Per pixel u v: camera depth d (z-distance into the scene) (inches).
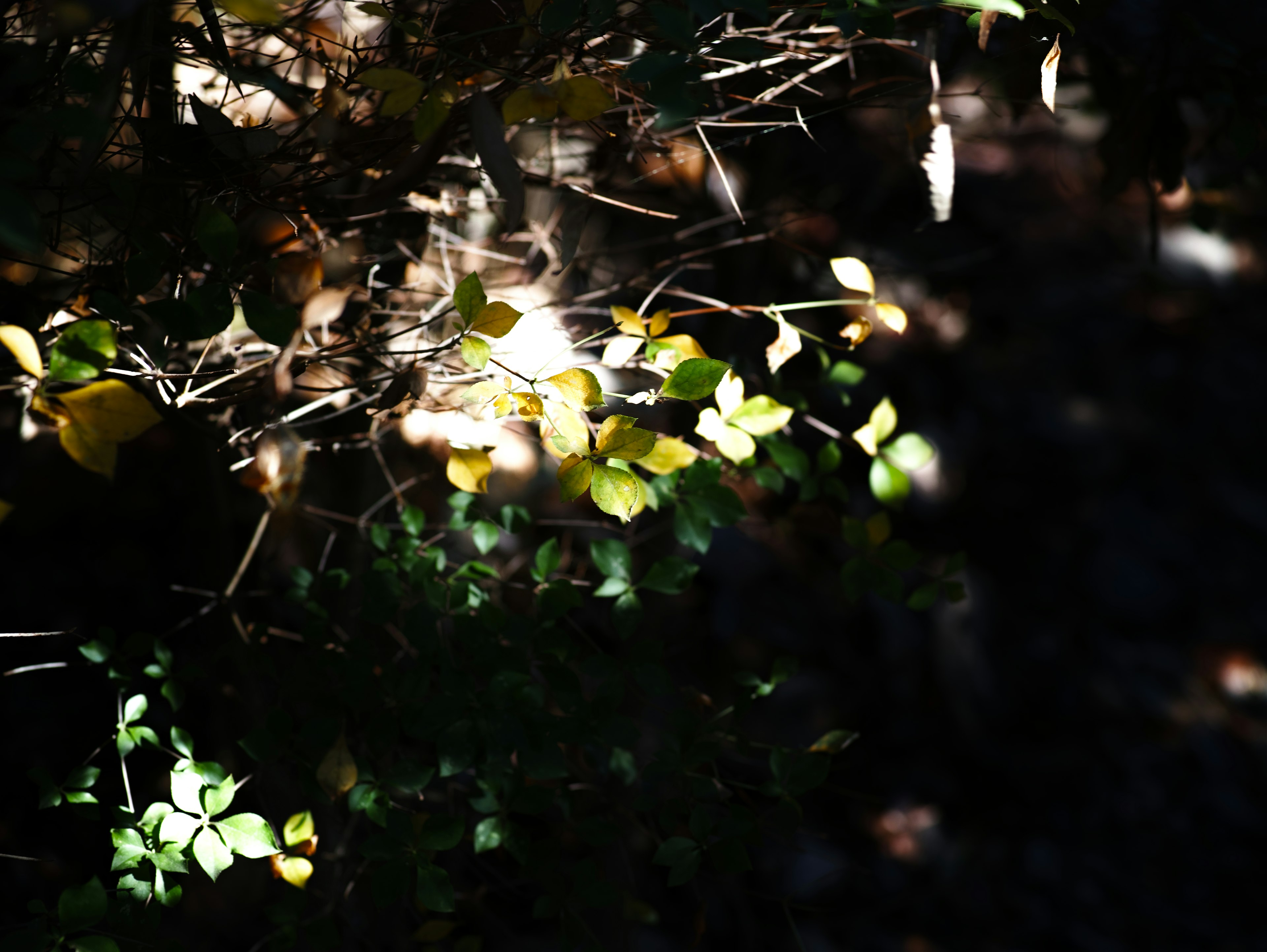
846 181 70.5
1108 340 160.9
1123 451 151.7
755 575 116.7
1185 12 64.4
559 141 63.0
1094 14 58.2
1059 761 120.6
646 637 75.9
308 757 58.8
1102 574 139.6
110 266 56.6
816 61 62.2
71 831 72.0
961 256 145.7
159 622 81.1
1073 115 117.2
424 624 58.1
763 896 62.6
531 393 53.3
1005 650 130.3
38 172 53.2
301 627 64.4
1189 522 146.7
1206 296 173.5
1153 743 125.5
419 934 60.5
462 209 62.6
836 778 112.7
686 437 66.1
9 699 78.2
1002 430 146.4
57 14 49.3
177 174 56.0
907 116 58.9
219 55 54.8
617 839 62.0
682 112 52.1
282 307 53.5
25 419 58.4
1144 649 134.3
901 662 120.7
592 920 70.7
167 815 56.0
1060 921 105.0
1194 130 84.7
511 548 78.7
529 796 58.3
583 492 52.7
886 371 142.5
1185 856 114.7
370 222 61.1
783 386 71.1
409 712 58.4
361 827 67.9
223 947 71.4
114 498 85.7
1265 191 113.5
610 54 58.2
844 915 98.0
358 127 56.6
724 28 59.1
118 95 54.9
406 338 60.7
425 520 63.1
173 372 59.3
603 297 67.0
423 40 54.7
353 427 66.9
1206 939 107.1
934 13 60.4
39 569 83.3
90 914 54.8
